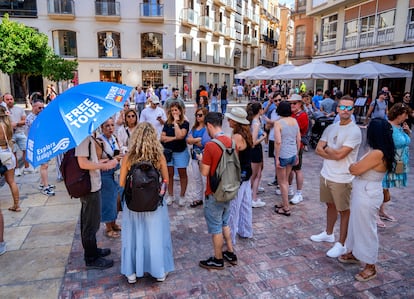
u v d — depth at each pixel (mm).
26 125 6996
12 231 4633
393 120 4066
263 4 53125
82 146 3275
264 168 8164
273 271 3678
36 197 5953
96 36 28484
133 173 3066
